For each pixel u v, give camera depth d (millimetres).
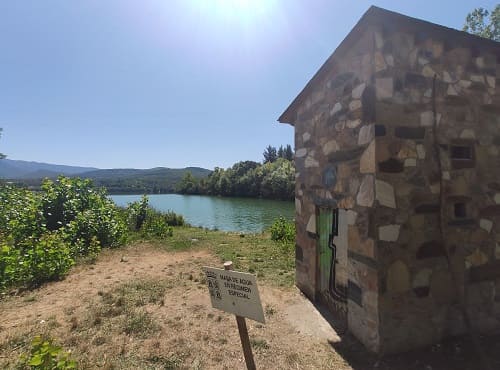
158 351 3121
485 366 2688
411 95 3035
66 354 2738
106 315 3938
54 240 6184
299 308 4180
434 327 3076
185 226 14922
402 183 2979
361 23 2869
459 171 3227
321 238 4227
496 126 3445
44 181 8883
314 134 4379
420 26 2895
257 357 3023
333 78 3783
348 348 3113
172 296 4660
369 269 2998
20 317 3910
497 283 3396
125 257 7293
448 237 3152
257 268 6246
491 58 3453
